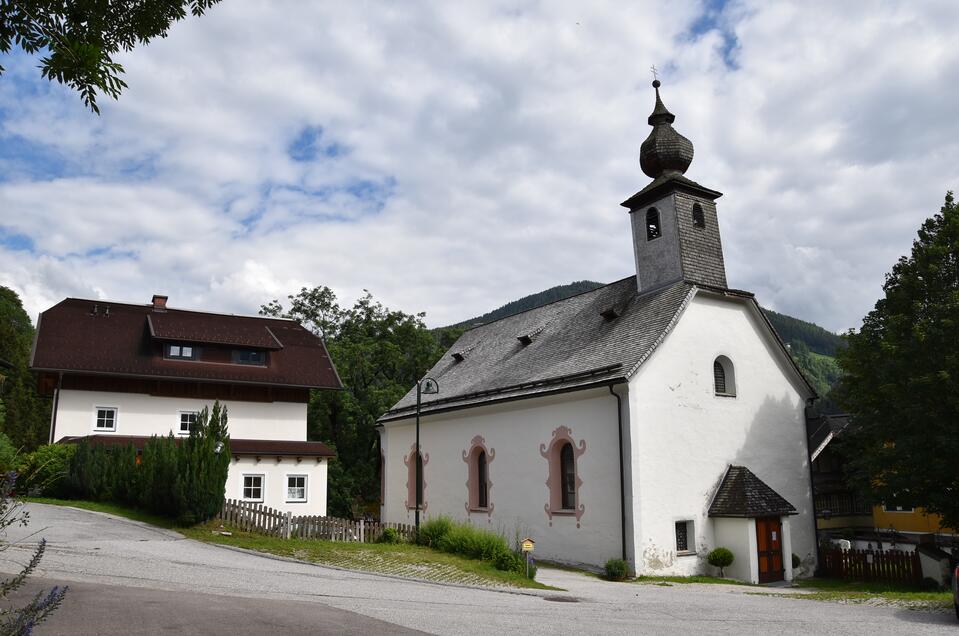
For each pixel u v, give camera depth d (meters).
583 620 12.14
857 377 23.70
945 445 19.41
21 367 53.62
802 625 12.47
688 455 22.91
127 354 33.06
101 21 8.03
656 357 22.80
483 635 10.24
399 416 33.62
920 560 21.19
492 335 35.44
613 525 21.86
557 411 24.67
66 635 8.75
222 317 38.12
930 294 21.69
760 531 22.36
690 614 13.56
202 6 8.48
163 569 14.53
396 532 21.77
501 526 26.66
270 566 16.39
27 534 18.08
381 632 9.95
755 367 25.73
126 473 24.70
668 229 26.03
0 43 7.38
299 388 35.88
